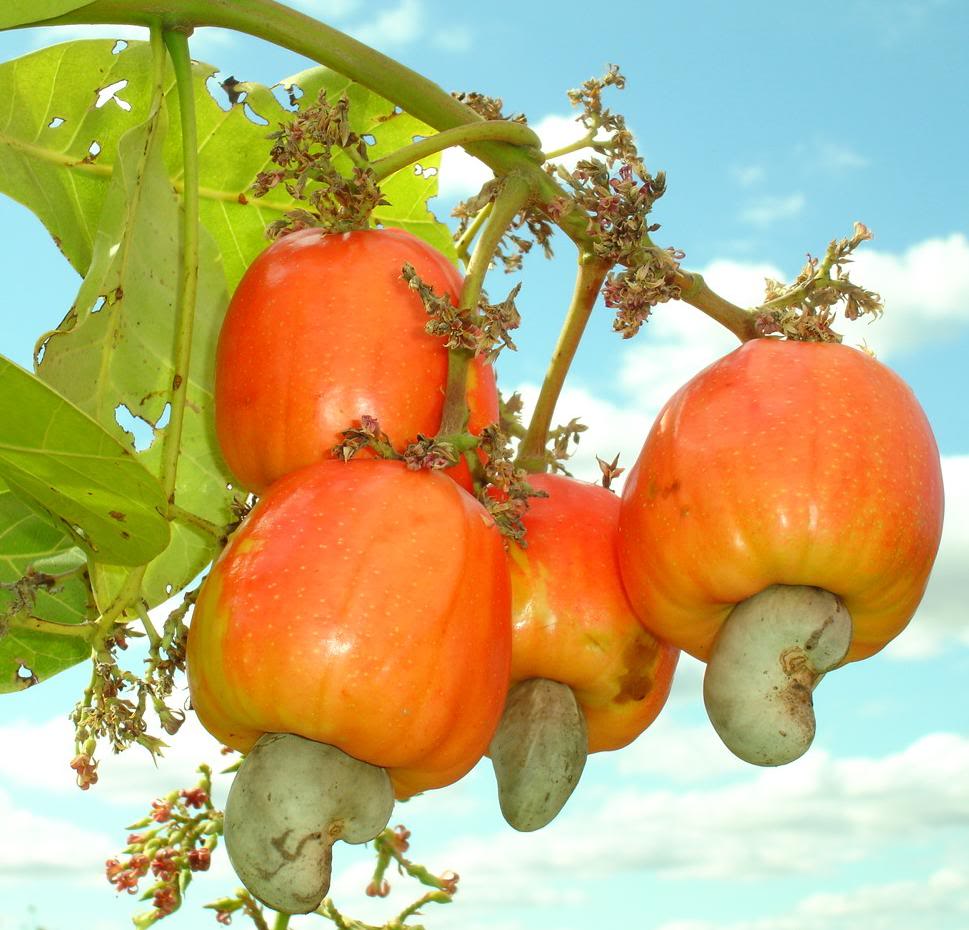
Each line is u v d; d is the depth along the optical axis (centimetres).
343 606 25
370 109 37
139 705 29
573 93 33
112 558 29
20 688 34
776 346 30
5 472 27
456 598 26
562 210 30
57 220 33
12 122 33
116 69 33
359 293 29
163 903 42
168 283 31
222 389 29
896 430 29
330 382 28
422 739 26
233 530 29
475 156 31
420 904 42
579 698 32
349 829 26
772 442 28
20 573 33
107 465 26
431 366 29
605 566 32
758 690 28
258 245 37
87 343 31
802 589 29
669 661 33
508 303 27
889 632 30
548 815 31
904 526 28
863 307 31
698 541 29
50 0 27
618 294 29
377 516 26
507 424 35
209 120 35
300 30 30
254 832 25
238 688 25
